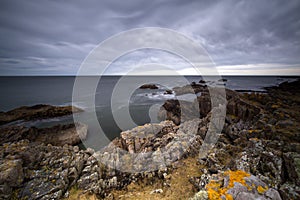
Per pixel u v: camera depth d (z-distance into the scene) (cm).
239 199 378
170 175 632
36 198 497
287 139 649
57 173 597
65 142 1148
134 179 647
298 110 1044
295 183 421
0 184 484
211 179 488
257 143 645
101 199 544
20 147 707
